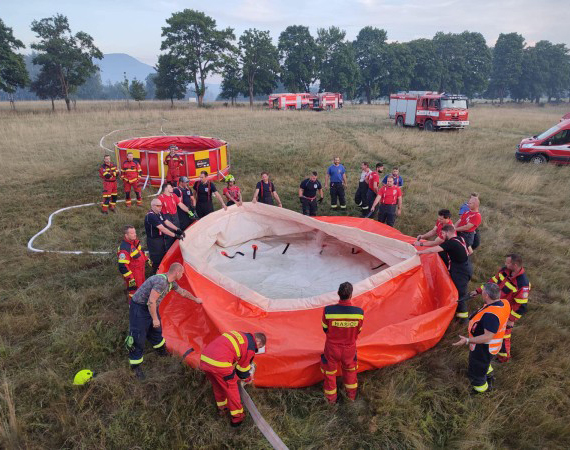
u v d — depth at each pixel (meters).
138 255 5.95
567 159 14.91
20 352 5.18
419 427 4.09
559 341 5.37
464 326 5.57
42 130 24.34
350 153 17.95
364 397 4.48
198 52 58.44
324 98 53.00
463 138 22.19
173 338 5.30
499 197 11.77
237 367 4.06
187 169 13.08
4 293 6.61
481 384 4.46
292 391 4.52
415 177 14.17
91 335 5.37
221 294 5.55
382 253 7.09
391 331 4.93
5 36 39.66
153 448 3.87
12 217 10.26
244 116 36.09
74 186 13.25
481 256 7.93
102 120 30.98
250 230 8.72
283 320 5.13
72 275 7.19
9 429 3.97
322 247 8.36
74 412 4.26
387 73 79.12
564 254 8.07
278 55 68.75
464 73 89.00
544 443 3.94
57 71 45.69
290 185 13.30
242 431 4.02
